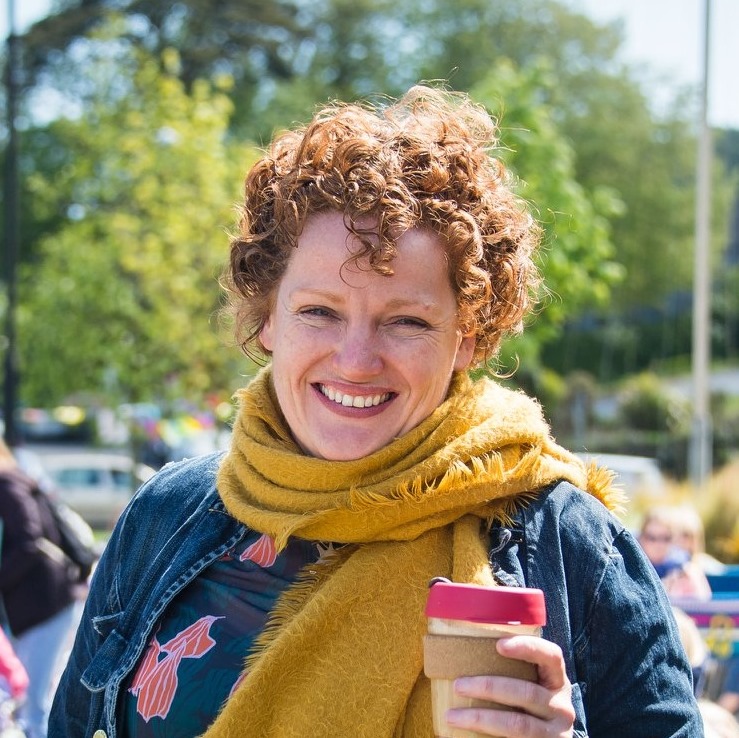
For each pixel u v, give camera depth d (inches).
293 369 65.8
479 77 1310.3
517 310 69.7
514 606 52.1
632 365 1503.4
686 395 1380.4
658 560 221.3
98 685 68.9
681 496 427.2
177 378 603.2
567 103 1424.7
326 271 64.1
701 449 598.9
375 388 64.2
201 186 618.5
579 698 60.5
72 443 1152.8
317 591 63.3
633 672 61.6
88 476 738.8
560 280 571.8
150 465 780.0
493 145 73.0
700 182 613.0
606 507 67.8
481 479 62.6
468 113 72.7
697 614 180.5
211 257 601.0
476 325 66.6
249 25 1362.0
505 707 52.4
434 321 64.4
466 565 61.5
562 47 1444.4
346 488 64.4
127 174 629.0
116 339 608.4
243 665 64.3
